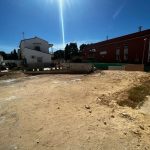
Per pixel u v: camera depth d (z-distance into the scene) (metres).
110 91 9.52
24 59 38.72
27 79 17.05
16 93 9.97
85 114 5.84
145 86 10.55
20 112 6.34
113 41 32.12
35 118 5.65
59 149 3.80
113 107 6.51
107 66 26.39
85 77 16.98
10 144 4.09
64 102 7.50
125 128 4.65
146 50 24.34
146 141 3.96
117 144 3.89
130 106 6.61
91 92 9.40
